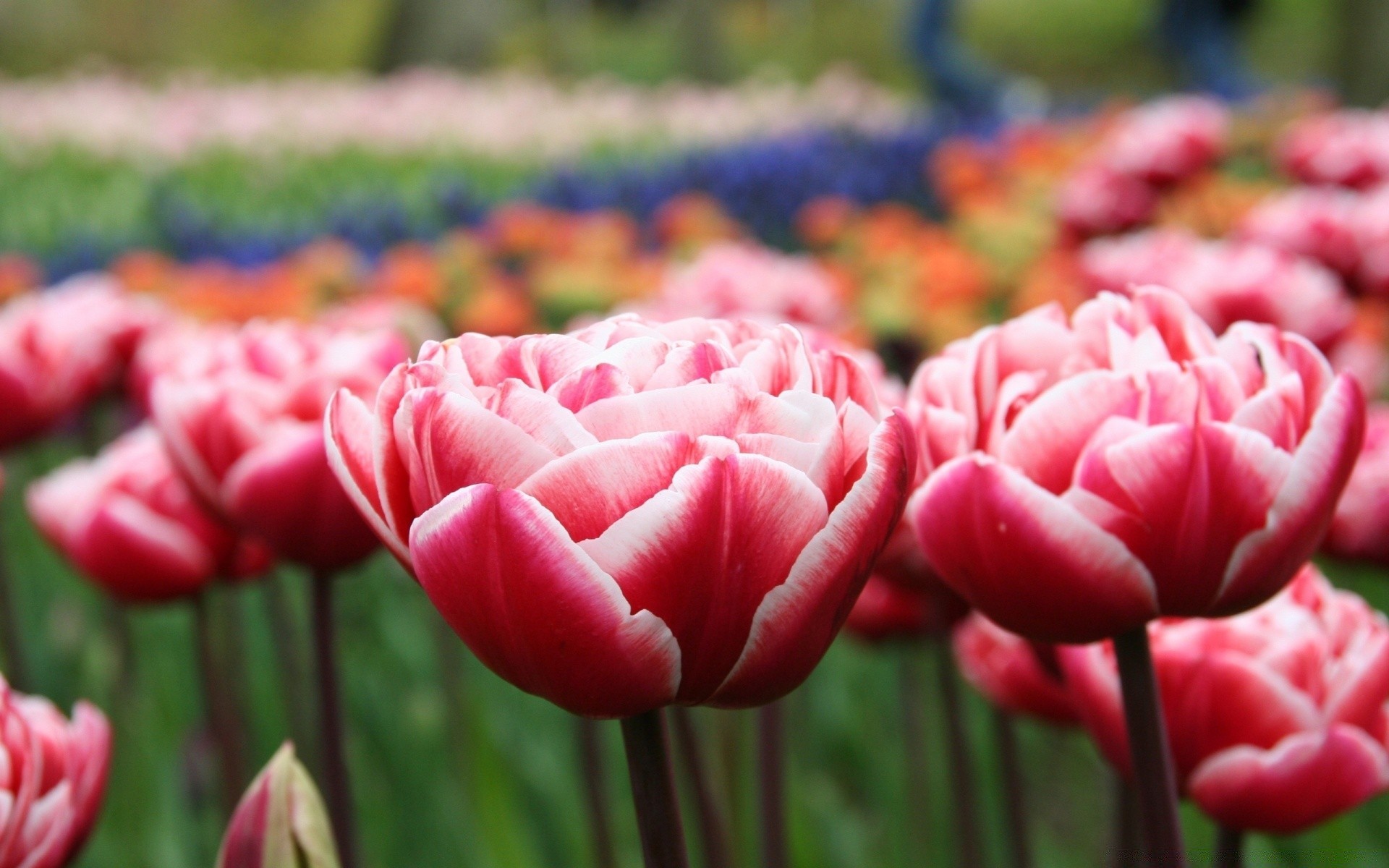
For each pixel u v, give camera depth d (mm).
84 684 1257
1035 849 1160
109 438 1542
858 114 5547
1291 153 1897
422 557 476
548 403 472
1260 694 557
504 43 11266
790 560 472
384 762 1246
